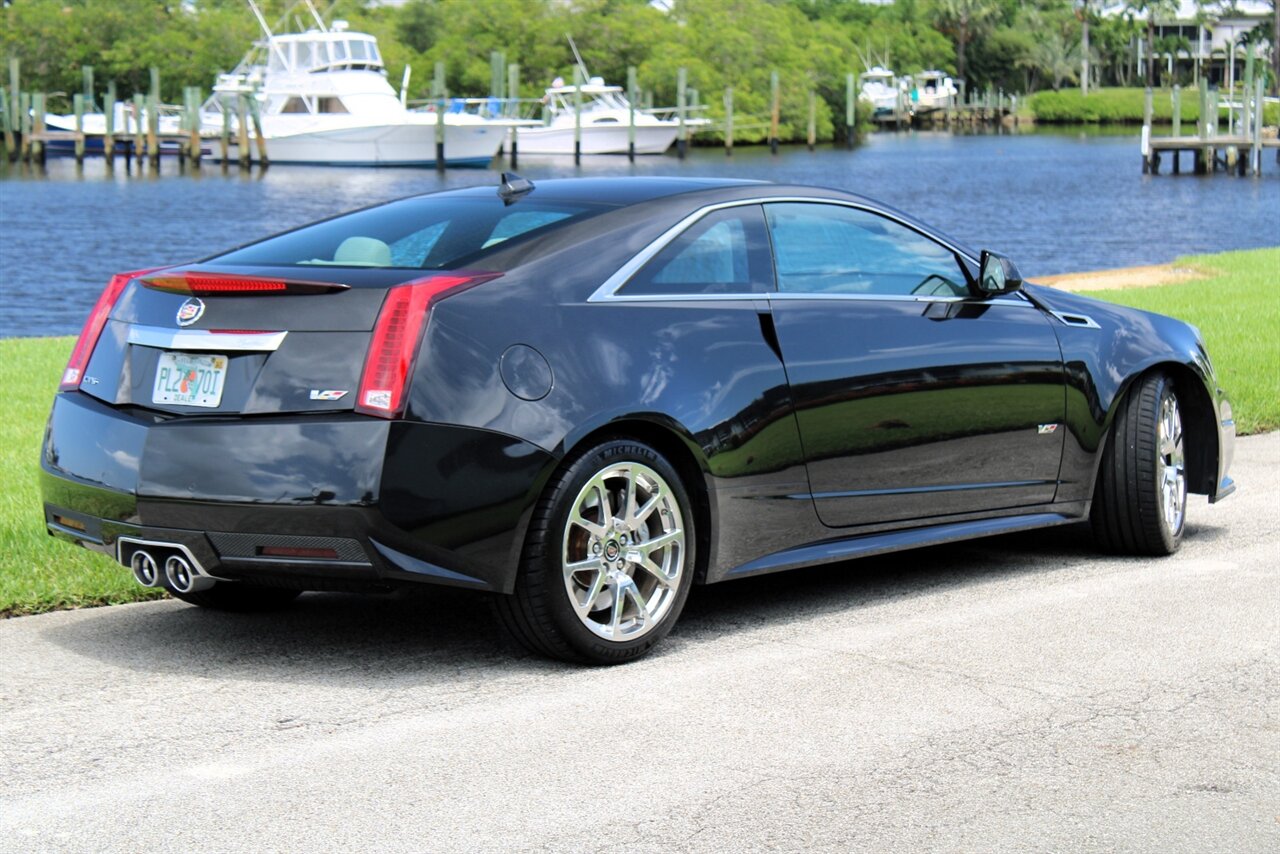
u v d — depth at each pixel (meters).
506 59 114.56
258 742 4.03
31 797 3.63
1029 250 39.66
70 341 15.75
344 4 124.44
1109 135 148.12
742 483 5.00
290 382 4.42
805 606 5.55
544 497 4.55
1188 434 6.66
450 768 3.83
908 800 3.62
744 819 3.50
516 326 4.56
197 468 4.43
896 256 5.69
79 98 81.88
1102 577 5.98
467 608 5.55
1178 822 3.50
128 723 4.19
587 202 5.12
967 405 5.66
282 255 4.97
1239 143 76.19
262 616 5.44
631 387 4.70
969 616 5.36
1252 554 6.40
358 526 4.30
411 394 4.35
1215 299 16.89
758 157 97.19
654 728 4.15
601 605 4.74
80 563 5.88
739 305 5.10
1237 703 4.37
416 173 74.69
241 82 77.44
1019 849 3.34
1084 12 187.38
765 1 132.88
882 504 5.46
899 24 177.38
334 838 3.39
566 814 3.53
